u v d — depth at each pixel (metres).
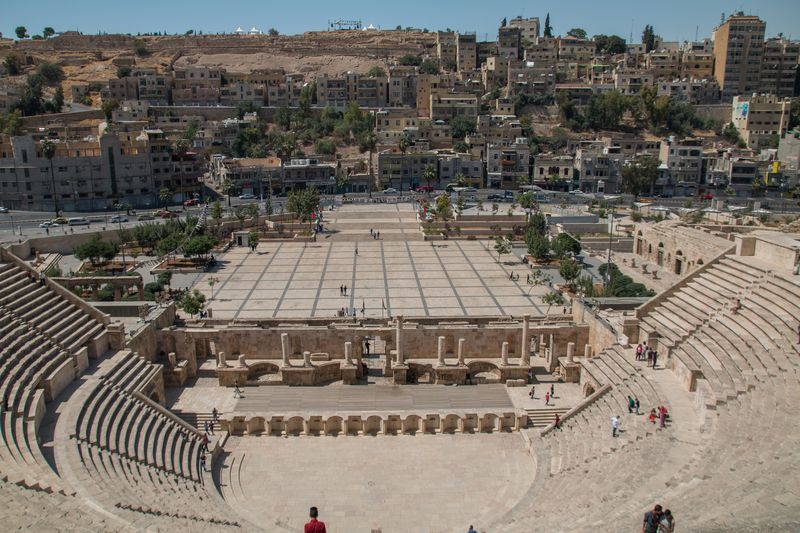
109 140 170.50
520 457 53.28
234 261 126.56
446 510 45.53
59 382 51.25
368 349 75.19
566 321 76.25
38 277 62.00
